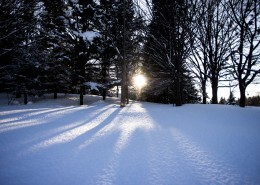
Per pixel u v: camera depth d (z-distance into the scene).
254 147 4.81
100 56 20.88
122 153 4.36
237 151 4.53
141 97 27.00
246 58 13.16
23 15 17.03
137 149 4.62
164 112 10.70
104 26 21.02
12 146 4.63
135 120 8.39
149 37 16.66
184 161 3.95
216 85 16.83
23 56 19.73
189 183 3.11
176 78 14.43
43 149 4.50
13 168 3.50
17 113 9.65
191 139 5.45
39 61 20.75
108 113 10.47
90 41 18.83
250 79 13.07
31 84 20.97
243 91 13.35
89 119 8.51
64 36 20.02
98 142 5.12
